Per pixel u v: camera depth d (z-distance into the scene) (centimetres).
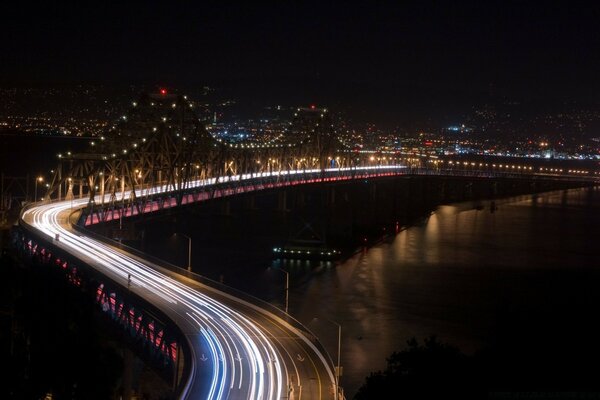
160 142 17975
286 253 17950
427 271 16900
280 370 7125
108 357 8706
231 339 7881
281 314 8700
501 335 11731
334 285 14888
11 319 10112
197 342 7694
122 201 15375
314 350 7725
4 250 13162
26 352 9119
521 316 13062
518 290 15250
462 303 13850
